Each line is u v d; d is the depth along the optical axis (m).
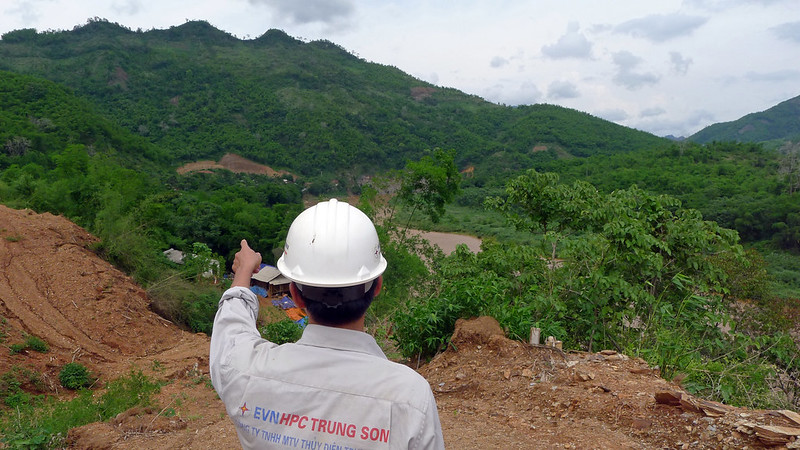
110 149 89.06
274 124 174.38
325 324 1.24
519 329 6.13
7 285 14.63
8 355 11.54
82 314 14.45
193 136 154.25
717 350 6.85
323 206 1.36
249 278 1.49
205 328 18.81
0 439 5.28
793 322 11.97
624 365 5.30
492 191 100.12
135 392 7.60
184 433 5.13
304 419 1.13
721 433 3.69
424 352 6.59
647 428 4.04
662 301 7.24
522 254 8.21
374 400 1.12
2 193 24.75
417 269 17.66
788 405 5.81
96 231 20.39
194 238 44.53
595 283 7.22
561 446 3.92
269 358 1.23
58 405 7.98
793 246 56.03
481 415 4.67
